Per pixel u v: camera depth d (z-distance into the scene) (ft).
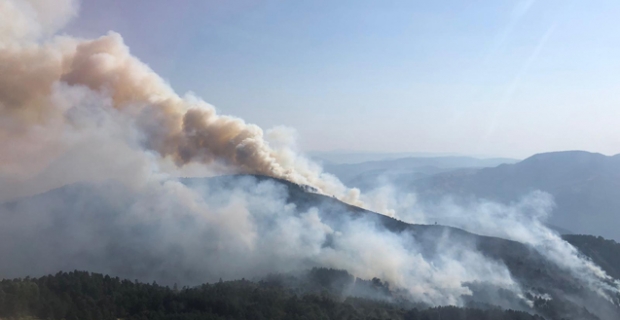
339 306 486.79
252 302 471.21
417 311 506.48
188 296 469.98
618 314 650.84
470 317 503.61
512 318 510.17
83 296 440.45
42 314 407.44
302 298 492.54
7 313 396.37
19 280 446.60
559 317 589.32
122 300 451.53
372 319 470.39
